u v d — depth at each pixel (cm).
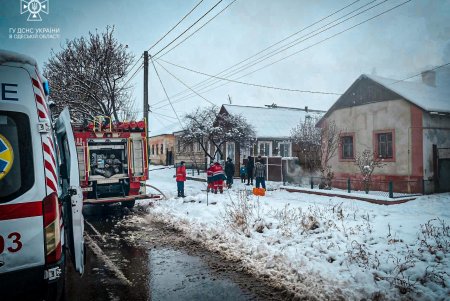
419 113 1401
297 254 584
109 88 2023
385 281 462
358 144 1634
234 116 2269
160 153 4169
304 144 1725
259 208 952
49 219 328
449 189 1445
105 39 2028
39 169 329
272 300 443
